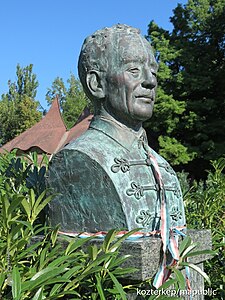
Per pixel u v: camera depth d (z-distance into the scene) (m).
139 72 2.40
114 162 2.27
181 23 15.95
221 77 14.80
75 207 2.29
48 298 1.73
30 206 2.13
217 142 14.27
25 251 1.96
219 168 3.86
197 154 13.68
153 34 15.44
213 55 15.38
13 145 15.68
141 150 2.45
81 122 15.87
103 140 2.37
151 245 2.05
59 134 15.50
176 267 2.12
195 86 14.22
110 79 2.40
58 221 2.34
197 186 4.59
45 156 3.32
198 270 2.12
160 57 14.87
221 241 3.18
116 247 1.97
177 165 14.12
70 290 1.83
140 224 2.21
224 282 2.98
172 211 2.44
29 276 1.84
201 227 3.29
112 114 2.45
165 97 13.95
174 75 14.48
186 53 14.88
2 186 2.94
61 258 1.86
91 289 1.98
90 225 2.24
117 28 2.49
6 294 1.94
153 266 2.06
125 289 2.09
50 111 16.69
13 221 1.91
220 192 3.47
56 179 2.34
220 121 14.18
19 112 32.38
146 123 14.27
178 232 2.33
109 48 2.43
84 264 2.02
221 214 3.68
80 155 2.26
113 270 2.00
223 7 15.48
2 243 1.94
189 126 13.98
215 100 14.48
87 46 2.52
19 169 3.16
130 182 2.26
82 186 2.26
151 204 2.29
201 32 15.85
